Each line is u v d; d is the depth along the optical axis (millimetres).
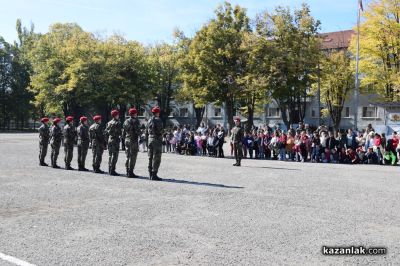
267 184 13336
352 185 13406
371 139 23844
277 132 26688
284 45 37469
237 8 39156
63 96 47969
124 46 50594
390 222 8023
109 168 15859
